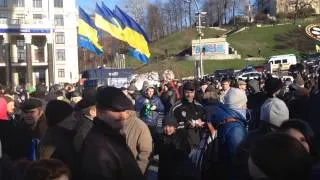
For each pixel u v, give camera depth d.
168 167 8.04
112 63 90.12
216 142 6.93
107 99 4.32
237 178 5.39
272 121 5.73
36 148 6.52
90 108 5.87
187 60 104.56
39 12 94.06
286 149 2.65
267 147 2.68
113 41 87.19
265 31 133.25
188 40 136.25
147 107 13.24
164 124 8.20
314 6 143.88
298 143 2.71
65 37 94.50
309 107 6.05
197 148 7.75
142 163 7.00
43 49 90.75
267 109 5.79
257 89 13.24
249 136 5.64
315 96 6.14
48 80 88.38
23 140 6.46
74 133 5.68
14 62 88.50
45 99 11.65
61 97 12.15
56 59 93.81
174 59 107.00
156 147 8.22
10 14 92.94
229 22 154.00
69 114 5.75
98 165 4.07
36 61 90.12
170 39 138.50
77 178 4.93
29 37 86.56
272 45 123.31
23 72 90.50
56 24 93.88
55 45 93.62
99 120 4.35
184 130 8.24
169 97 15.78
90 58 104.44
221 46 109.50
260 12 152.50
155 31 151.12
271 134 2.78
